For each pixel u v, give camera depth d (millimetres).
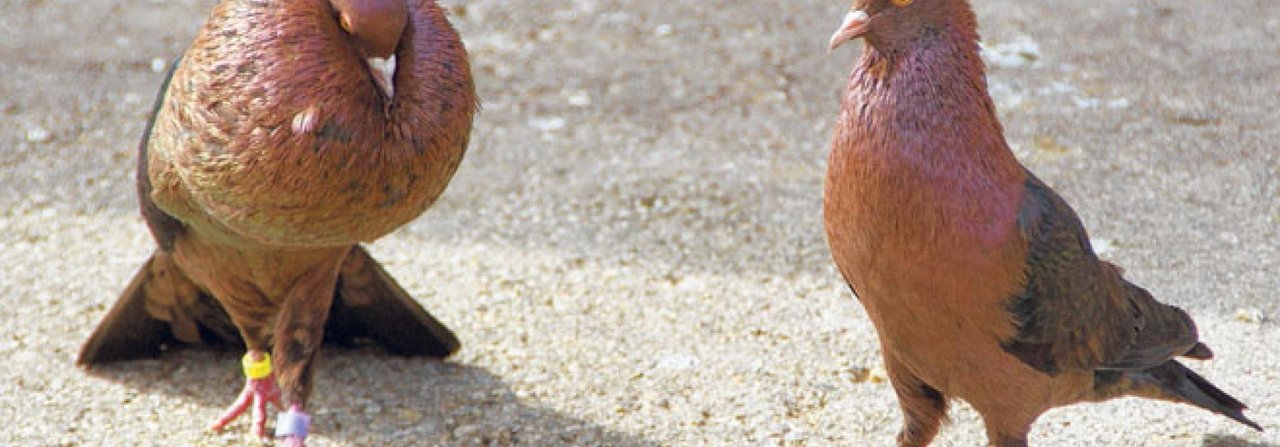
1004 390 8352
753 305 12078
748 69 18516
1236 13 20047
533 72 18469
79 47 19344
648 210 14320
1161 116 16469
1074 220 8375
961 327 7953
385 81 8406
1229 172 14766
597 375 10883
